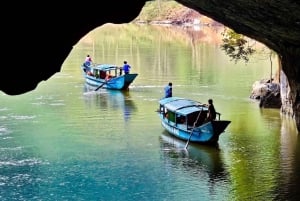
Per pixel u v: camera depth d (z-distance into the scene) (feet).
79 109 123.85
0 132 101.30
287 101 116.06
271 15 50.83
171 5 432.66
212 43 280.72
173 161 86.28
